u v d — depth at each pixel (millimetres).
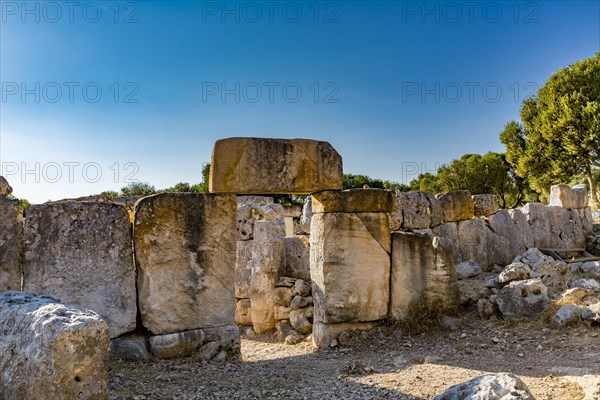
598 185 24656
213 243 6570
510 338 6477
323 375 5543
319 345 7285
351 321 7320
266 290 8844
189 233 6457
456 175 33875
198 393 4656
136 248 6246
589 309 6465
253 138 6926
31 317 3354
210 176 6828
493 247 10500
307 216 11320
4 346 3395
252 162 6867
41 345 3086
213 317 6492
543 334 6426
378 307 7449
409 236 7633
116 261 6172
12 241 5801
